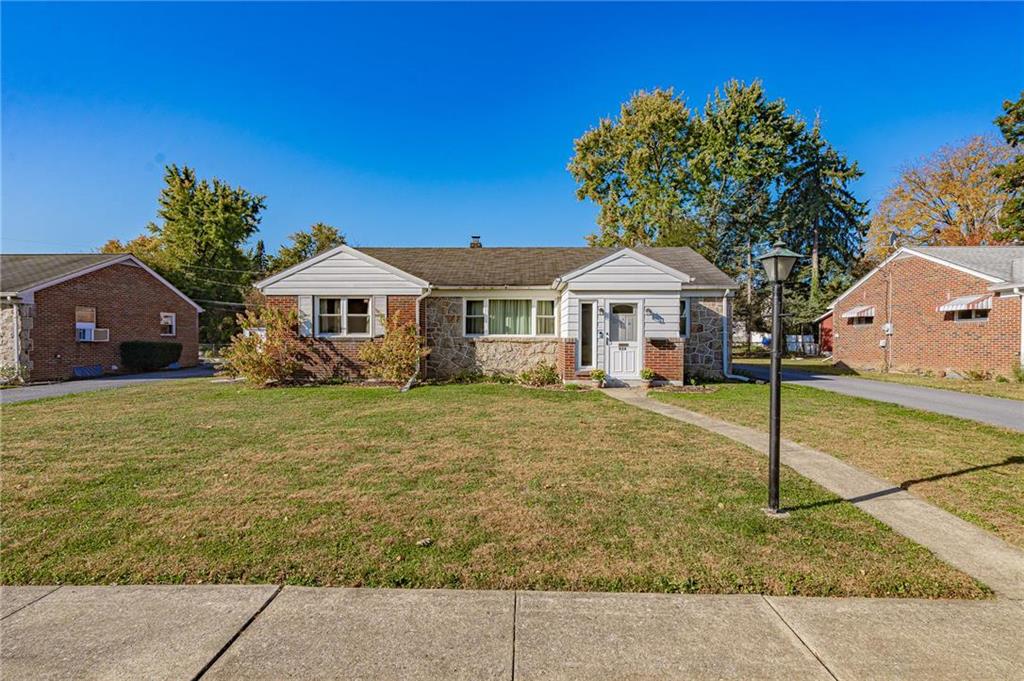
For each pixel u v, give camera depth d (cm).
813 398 1191
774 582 336
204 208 4162
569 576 342
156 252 4238
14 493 498
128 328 2267
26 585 331
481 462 617
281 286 1497
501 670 252
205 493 501
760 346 4178
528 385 1417
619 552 376
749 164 3462
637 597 320
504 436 762
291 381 1487
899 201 3719
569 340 1410
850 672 251
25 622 291
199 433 782
